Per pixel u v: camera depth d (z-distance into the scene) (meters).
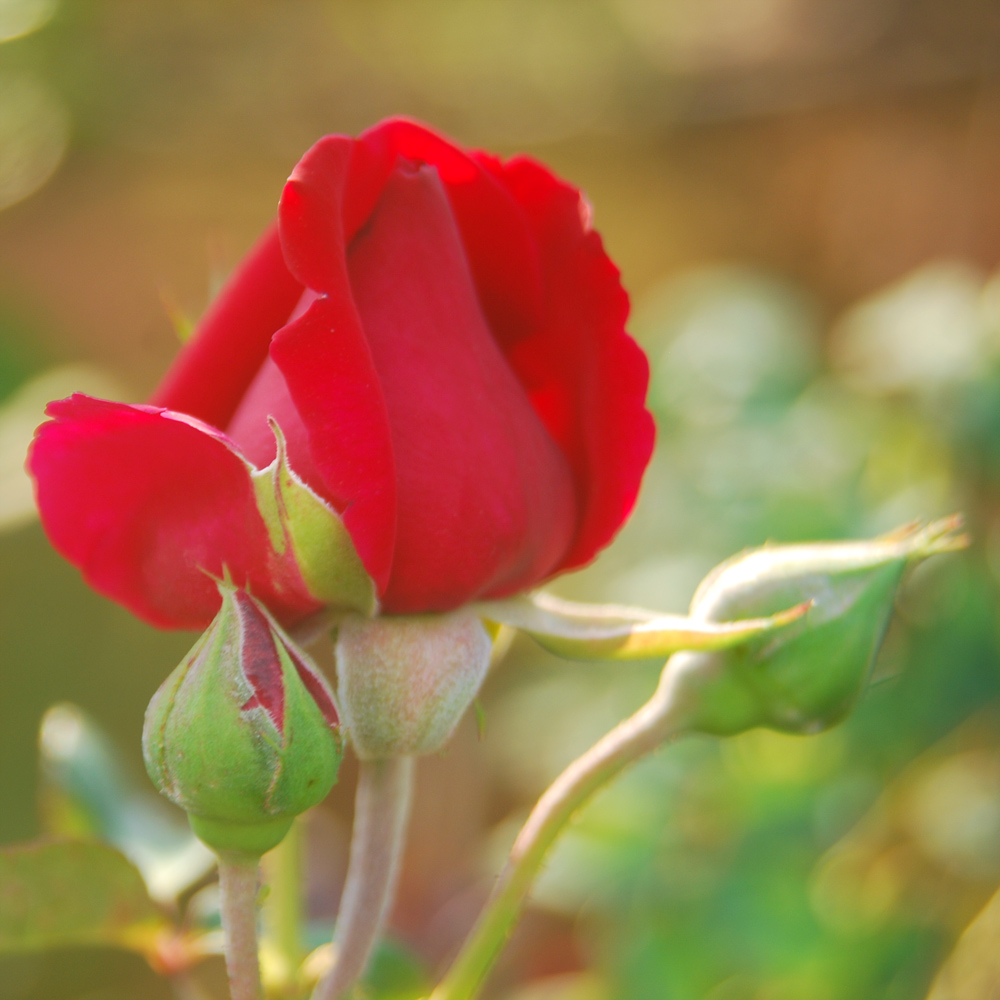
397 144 0.52
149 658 1.59
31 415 1.55
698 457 1.04
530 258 0.53
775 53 2.44
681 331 1.15
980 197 2.19
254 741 0.50
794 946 0.85
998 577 0.94
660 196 2.52
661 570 1.00
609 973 0.92
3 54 2.08
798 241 2.45
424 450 0.51
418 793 1.52
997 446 0.93
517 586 0.52
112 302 2.37
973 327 0.99
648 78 2.47
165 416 0.50
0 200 2.22
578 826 0.93
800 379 1.08
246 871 0.50
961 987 0.90
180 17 2.34
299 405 0.50
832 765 0.94
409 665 0.51
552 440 0.53
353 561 0.50
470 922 1.39
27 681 1.49
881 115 2.35
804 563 0.53
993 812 0.94
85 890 0.55
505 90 2.49
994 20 2.22
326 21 2.46
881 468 1.01
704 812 0.93
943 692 0.92
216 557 0.51
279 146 2.40
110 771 0.61
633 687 1.07
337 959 0.52
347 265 0.52
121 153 2.32
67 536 0.52
